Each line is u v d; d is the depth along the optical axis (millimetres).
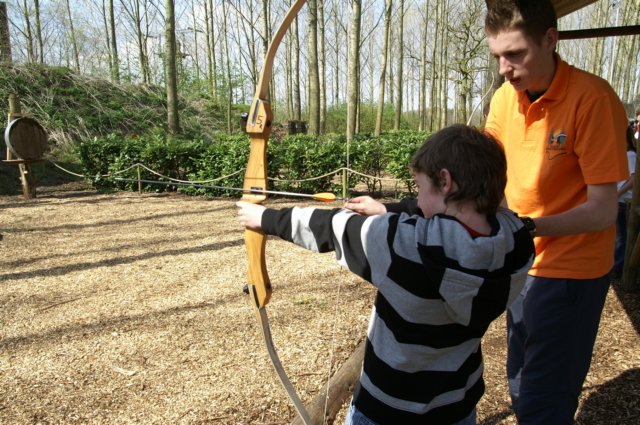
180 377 2814
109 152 10148
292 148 9172
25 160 9008
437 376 1150
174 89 13766
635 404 2412
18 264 5066
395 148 9047
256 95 1578
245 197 1549
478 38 18469
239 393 2631
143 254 5406
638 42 23516
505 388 2594
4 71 14594
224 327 3473
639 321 3381
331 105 30453
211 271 4793
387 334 1158
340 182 9273
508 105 1775
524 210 1722
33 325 3562
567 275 1577
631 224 3842
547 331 1621
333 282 4402
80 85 15828
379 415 1195
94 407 2535
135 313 3756
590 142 1479
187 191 9609
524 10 1381
